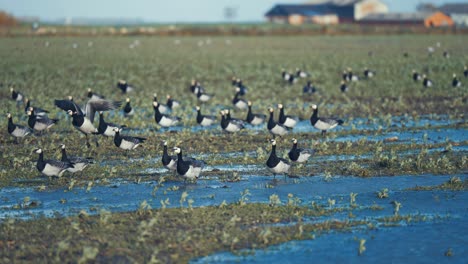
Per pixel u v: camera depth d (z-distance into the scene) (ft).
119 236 53.67
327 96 145.69
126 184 71.51
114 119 111.24
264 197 66.44
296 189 69.62
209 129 104.22
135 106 128.88
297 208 62.13
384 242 54.03
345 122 110.93
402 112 121.90
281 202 64.54
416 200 65.77
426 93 147.54
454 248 52.95
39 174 75.82
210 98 138.41
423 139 94.73
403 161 79.61
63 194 67.46
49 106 123.24
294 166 79.41
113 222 57.11
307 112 122.31
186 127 106.11
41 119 94.07
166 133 100.12
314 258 50.55
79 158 74.59
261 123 103.65
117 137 82.23
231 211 60.75
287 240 53.93
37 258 49.37
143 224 54.44
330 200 63.10
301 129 104.99
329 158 83.92
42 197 66.44
